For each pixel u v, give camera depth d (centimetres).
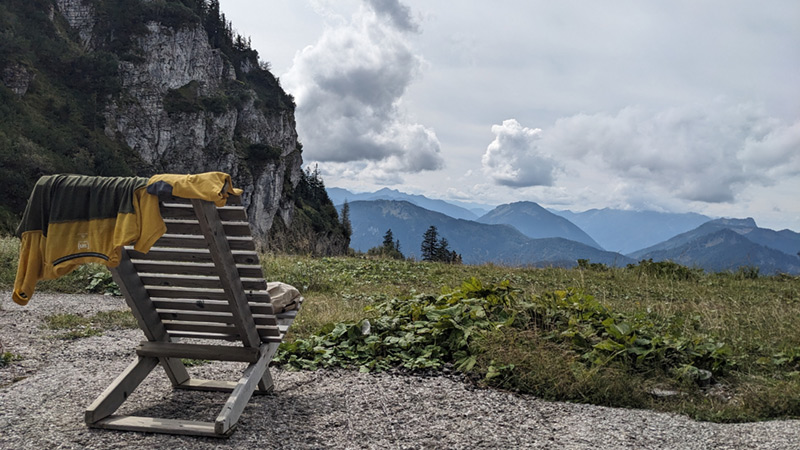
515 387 580
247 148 15738
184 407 480
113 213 366
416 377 602
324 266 1623
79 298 1017
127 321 834
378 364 632
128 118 13738
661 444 442
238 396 426
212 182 352
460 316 723
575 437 450
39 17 14188
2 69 11988
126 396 448
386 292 1259
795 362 705
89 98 13488
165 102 14725
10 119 10725
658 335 738
